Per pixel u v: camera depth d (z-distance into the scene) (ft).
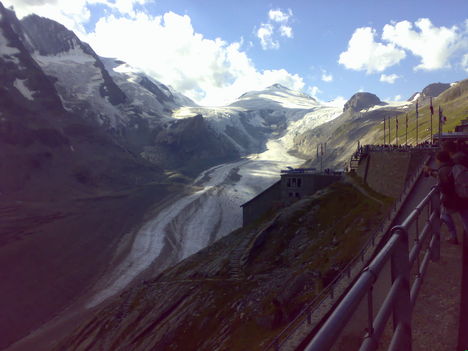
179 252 474.49
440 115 172.55
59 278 367.86
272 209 287.07
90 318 244.01
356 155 290.35
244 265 204.13
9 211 538.06
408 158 165.27
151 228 568.00
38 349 244.63
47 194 655.35
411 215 14.17
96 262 422.82
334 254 143.02
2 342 266.77
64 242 453.58
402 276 11.13
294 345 59.11
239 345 121.19
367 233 143.74
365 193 206.49
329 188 255.29
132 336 189.06
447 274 20.61
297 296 125.49
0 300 307.37
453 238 25.63
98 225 542.57
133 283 376.07
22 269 366.02
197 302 187.21
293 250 193.06
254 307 149.38
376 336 8.83
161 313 195.52
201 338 154.40
